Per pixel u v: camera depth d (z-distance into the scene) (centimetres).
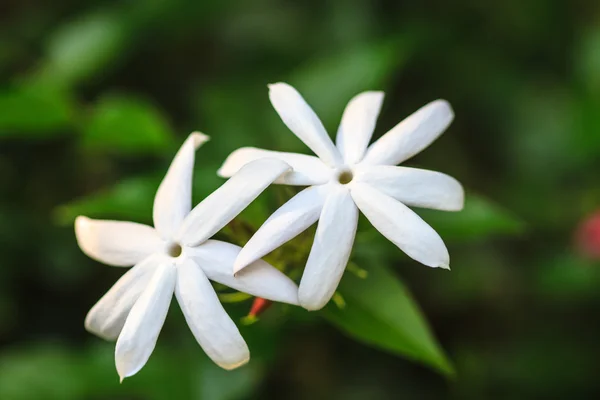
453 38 35
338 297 25
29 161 35
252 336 28
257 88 32
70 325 34
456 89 35
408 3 35
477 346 34
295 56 34
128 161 34
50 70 33
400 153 24
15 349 33
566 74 36
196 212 24
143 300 24
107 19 33
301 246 25
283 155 24
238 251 24
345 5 34
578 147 33
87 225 25
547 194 34
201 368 29
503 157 35
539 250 34
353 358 34
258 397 33
